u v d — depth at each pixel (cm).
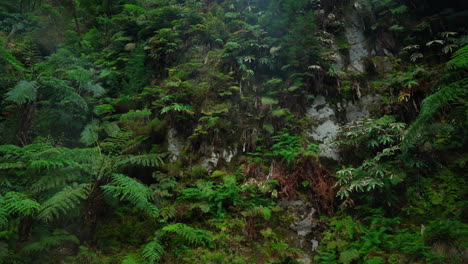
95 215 406
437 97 349
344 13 724
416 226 420
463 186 442
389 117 507
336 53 673
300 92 612
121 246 421
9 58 527
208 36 704
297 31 611
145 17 799
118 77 718
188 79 645
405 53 643
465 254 334
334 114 598
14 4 909
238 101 617
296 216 473
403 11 665
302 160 521
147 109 597
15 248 328
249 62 655
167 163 549
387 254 372
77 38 843
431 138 481
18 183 396
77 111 588
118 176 404
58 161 372
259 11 775
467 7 650
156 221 454
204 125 569
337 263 389
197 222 459
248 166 530
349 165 529
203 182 496
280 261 407
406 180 473
